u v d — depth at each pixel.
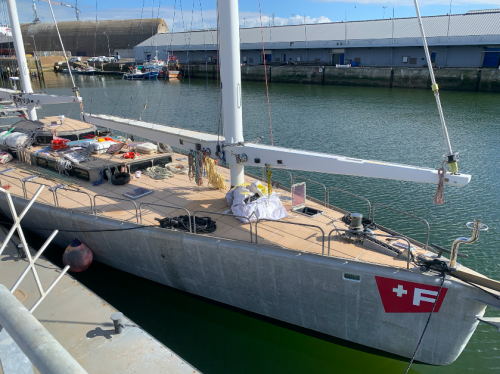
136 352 7.88
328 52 71.69
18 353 2.04
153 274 11.17
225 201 12.07
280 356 9.62
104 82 73.75
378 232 10.13
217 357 9.55
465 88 53.97
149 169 14.55
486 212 16.38
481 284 7.29
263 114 39.66
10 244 12.30
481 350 9.77
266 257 8.90
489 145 26.45
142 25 112.12
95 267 12.66
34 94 19.38
